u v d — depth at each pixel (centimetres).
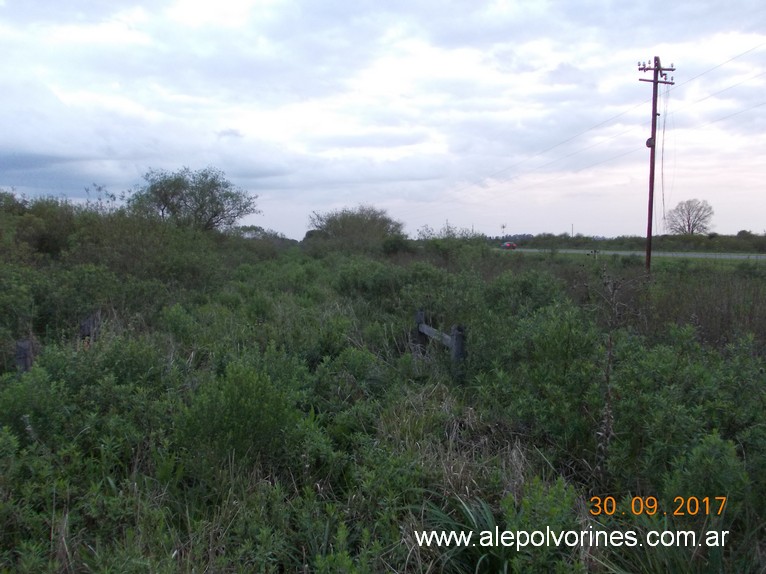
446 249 2361
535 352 541
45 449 402
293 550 344
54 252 1470
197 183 2595
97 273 910
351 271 1260
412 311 960
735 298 882
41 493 360
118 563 300
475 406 548
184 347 722
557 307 631
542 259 2084
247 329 793
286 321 880
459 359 656
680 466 360
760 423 403
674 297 913
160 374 568
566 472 439
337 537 333
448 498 389
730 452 346
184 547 335
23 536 338
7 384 508
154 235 1319
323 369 610
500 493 387
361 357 638
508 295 930
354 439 475
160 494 386
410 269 1244
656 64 1925
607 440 402
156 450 423
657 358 464
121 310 868
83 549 329
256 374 458
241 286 1302
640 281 907
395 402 551
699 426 386
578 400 459
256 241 2673
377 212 3550
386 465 407
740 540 346
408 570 334
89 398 475
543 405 468
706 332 765
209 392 436
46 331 768
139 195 2398
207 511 372
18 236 1395
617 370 473
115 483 403
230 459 407
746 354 494
